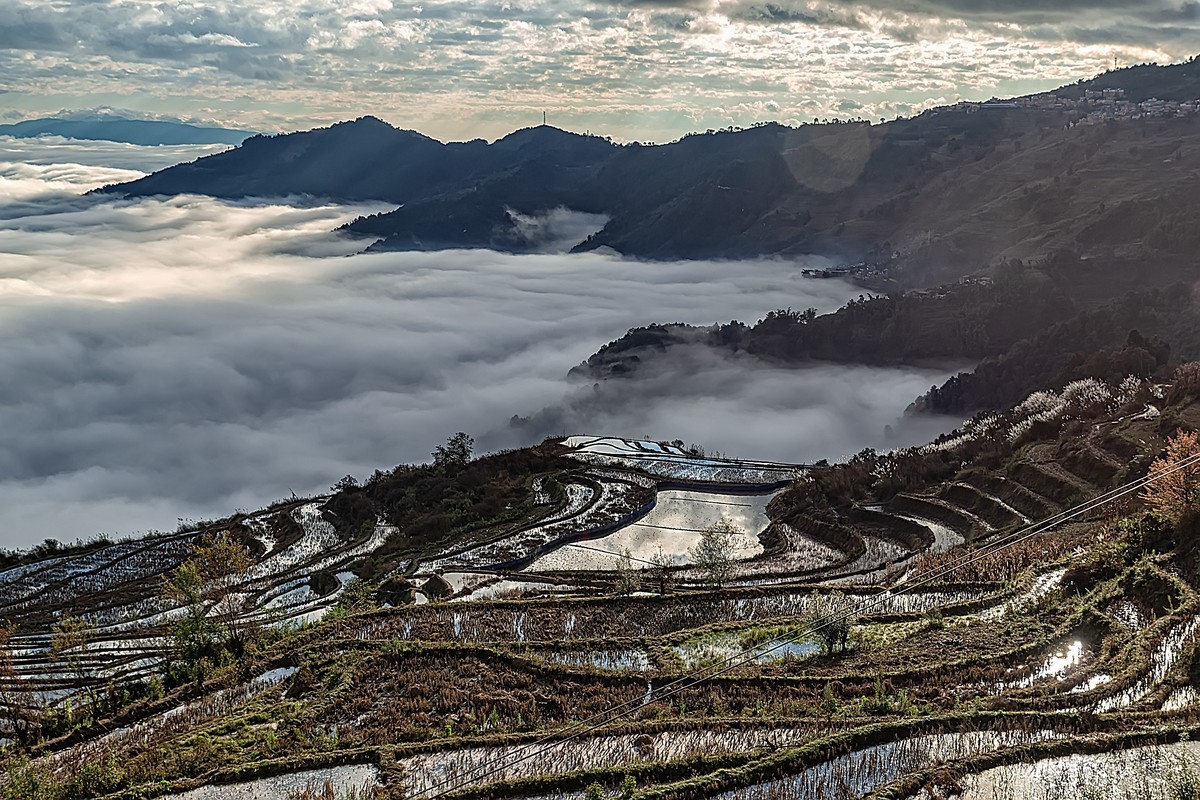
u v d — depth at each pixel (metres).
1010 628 37.38
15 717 43.72
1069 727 27.36
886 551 62.53
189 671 42.12
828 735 28.05
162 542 95.62
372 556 76.94
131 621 66.44
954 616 40.53
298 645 43.19
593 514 79.25
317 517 98.94
